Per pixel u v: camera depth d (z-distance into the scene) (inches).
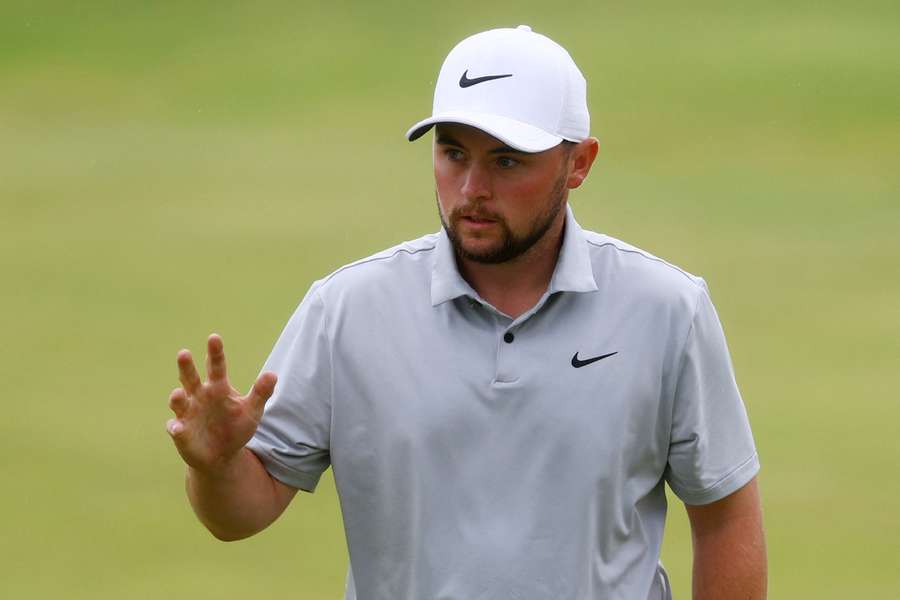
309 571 1107.9
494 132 417.4
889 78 3459.6
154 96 3408.0
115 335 1777.8
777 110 3233.3
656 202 2544.3
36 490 1284.4
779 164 2832.2
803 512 1243.2
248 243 2267.5
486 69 443.2
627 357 443.8
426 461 441.4
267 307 1889.8
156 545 1170.6
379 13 4163.4
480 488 439.5
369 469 451.2
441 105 448.5
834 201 2544.3
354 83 3543.3
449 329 445.4
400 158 2866.6
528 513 438.9
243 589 1071.0
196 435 418.9
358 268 457.1
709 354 455.2
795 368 1657.2
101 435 1424.7
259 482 449.7
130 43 3853.3
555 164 438.3
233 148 2970.0
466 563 439.2
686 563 1110.4
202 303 1921.8
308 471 461.1
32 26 3959.2
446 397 440.5
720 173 2755.9
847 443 1411.2
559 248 452.4
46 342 1747.0
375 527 455.8
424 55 3791.8
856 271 2102.6
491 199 430.0
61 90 3435.0
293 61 3720.5
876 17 4121.6
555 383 439.5
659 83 3479.3
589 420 438.9
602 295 448.1
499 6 4215.1
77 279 2059.5
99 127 3144.7
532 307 446.6
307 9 4207.7
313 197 2573.8
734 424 462.3
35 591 1061.1
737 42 3846.0
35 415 1480.1
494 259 434.6
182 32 3973.9
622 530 450.6
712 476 458.9
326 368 451.2
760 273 2103.8
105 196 2605.8
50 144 3014.3
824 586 1084.5
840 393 1565.0
